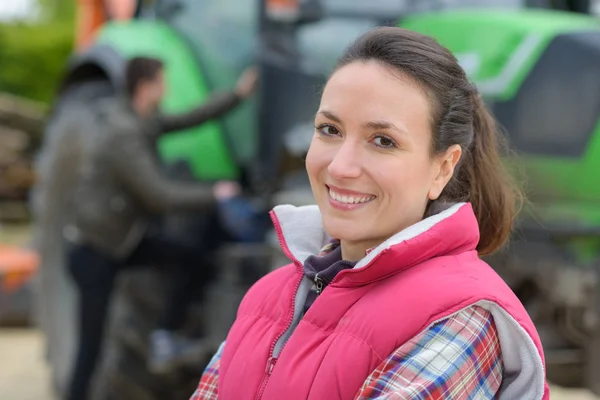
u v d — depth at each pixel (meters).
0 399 4.73
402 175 1.34
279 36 3.67
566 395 4.46
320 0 3.58
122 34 4.28
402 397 1.22
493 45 3.20
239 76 3.71
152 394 3.86
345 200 1.37
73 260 3.65
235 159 3.79
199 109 3.60
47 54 11.27
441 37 3.39
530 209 2.74
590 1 3.98
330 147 1.39
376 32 1.40
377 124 1.33
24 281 5.72
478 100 1.53
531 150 3.07
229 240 3.74
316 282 1.43
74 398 3.67
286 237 1.54
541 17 3.31
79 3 5.39
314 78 3.61
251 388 1.40
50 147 4.42
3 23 11.55
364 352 1.28
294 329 1.43
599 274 2.86
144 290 3.86
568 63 3.07
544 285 2.90
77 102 4.31
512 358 1.35
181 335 3.80
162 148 3.80
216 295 3.59
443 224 1.32
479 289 1.29
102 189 3.60
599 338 2.84
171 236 3.83
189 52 4.10
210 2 3.94
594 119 3.02
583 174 3.01
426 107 1.35
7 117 7.98
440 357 1.26
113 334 3.82
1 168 8.04
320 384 1.29
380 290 1.32
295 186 3.54
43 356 4.64
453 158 1.41
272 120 3.60
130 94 3.62
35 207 4.66
